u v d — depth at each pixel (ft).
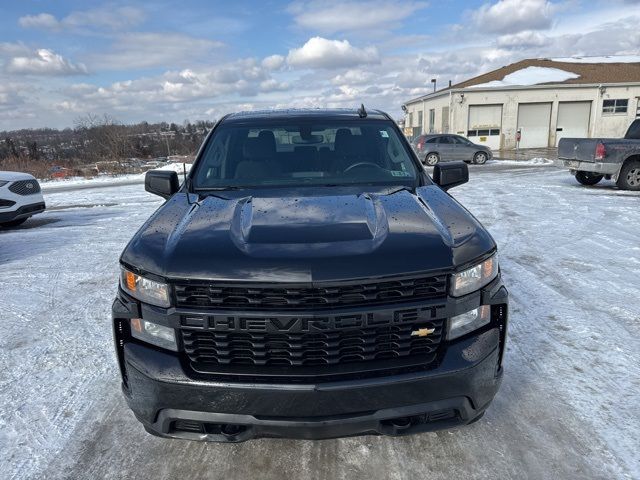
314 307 6.15
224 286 6.19
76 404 9.37
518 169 60.34
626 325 12.35
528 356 10.85
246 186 9.72
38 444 8.20
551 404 9.02
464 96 101.71
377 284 6.23
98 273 18.13
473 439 8.09
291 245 6.55
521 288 15.26
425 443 8.01
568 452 7.72
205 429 6.56
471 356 6.54
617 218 26.05
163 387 6.43
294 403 6.15
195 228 7.25
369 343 6.29
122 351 7.06
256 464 7.61
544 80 104.68
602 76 104.73
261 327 6.15
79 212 34.24
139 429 8.57
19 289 16.38
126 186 55.72
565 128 103.65
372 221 7.32
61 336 12.47
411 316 6.32
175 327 6.42
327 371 6.22
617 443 7.90
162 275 6.41
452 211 7.93
